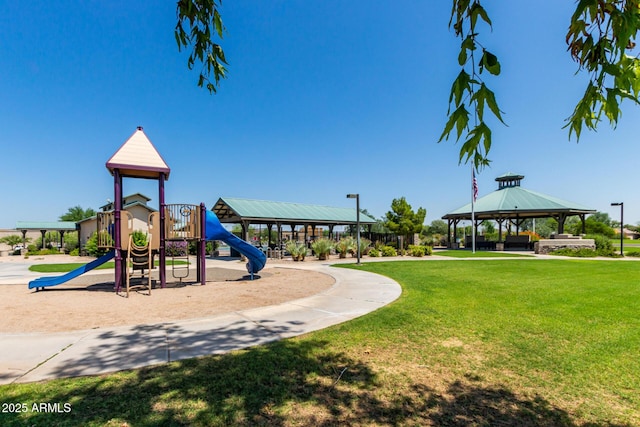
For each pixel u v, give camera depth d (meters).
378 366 3.43
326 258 18.86
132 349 3.93
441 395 2.83
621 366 3.41
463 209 30.89
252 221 22.22
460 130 1.50
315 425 2.39
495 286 8.46
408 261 16.72
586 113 1.64
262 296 7.52
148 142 9.34
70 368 3.36
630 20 1.33
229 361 3.53
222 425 2.37
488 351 3.85
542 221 63.00
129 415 2.48
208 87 2.77
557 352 3.80
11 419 2.41
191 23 2.48
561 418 2.48
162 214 9.19
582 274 10.90
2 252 32.97
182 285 9.46
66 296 7.80
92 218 27.55
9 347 4.02
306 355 3.72
